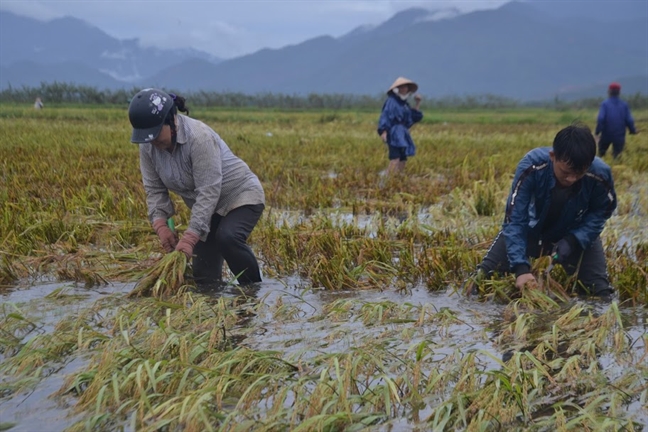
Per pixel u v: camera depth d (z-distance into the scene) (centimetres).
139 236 626
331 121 3272
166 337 353
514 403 286
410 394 303
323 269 498
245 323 409
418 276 513
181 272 455
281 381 314
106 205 729
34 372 329
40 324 407
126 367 308
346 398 284
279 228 651
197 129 453
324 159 1284
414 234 650
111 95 4769
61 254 558
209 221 462
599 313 427
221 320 398
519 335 379
